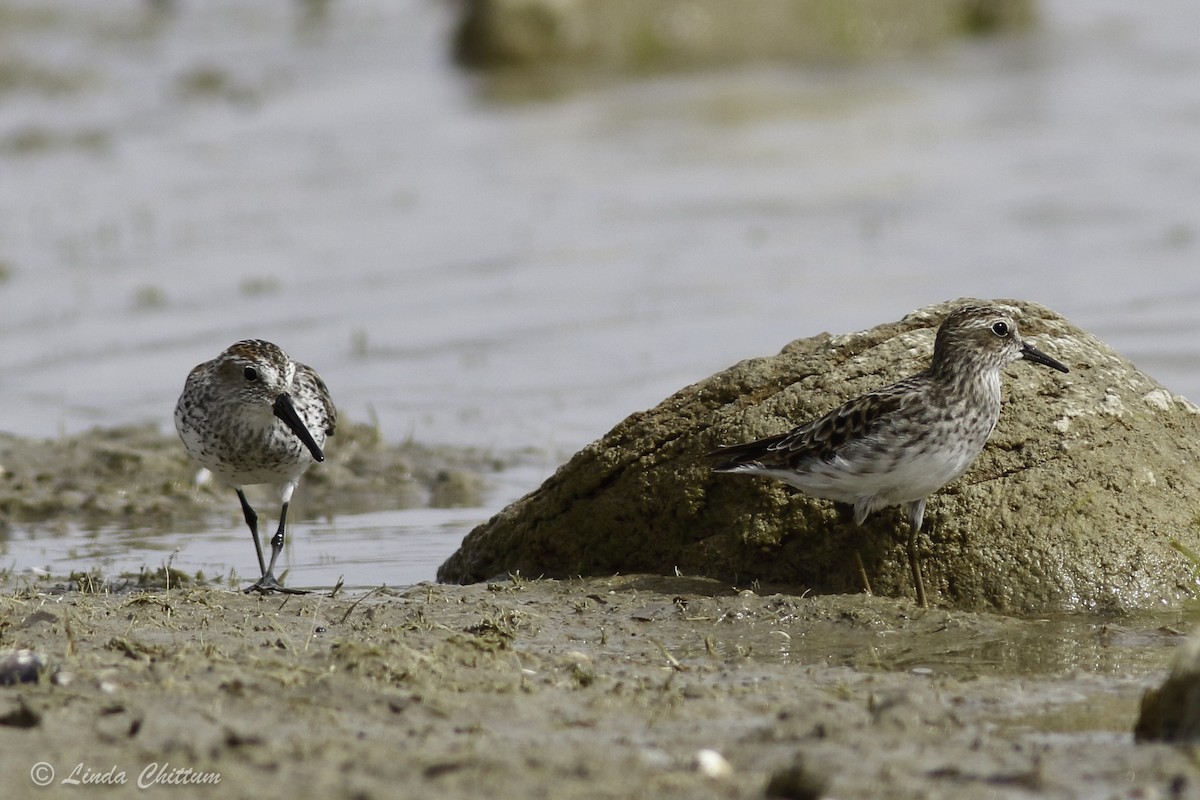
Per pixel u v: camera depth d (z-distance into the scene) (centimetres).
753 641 1053
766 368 1222
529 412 1831
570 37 4066
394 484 1638
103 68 4194
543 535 1266
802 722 826
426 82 3997
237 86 4025
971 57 4162
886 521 1165
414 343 2098
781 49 4216
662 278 2341
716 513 1211
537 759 757
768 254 2442
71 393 1955
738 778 743
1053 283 2217
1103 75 3844
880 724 826
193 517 1542
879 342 1221
